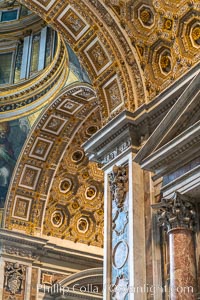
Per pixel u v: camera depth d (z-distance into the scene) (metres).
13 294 21.39
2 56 24.44
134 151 14.61
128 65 15.37
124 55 15.40
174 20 14.50
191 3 13.95
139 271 13.07
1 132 22.98
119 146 15.20
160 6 14.75
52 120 22.03
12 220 22.39
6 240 21.94
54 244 22.77
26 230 22.56
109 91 15.98
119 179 14.65
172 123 12.53
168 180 12.92
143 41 15.30
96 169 23.64
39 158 22.72
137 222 13.70
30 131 22.30
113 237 14.38
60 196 23.41
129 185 14.30
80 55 16.31
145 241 13.50
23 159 22.55
